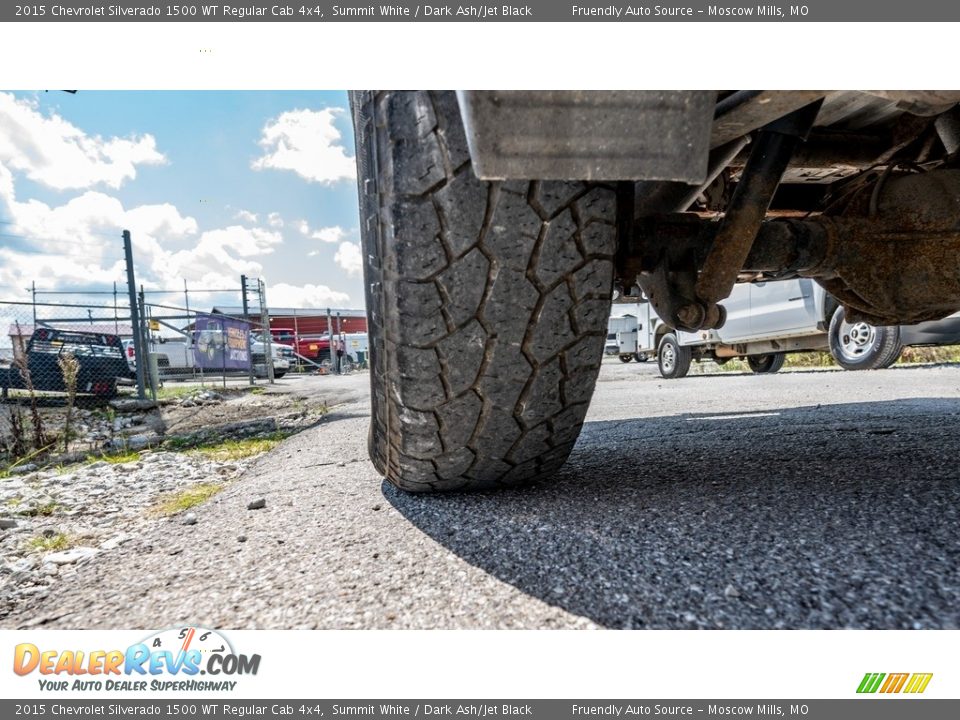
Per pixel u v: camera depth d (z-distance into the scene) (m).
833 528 1.07
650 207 1.51
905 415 2.44
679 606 0.84
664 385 6.00
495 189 1.00
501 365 1.14
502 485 1.52
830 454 1.70
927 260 1.46
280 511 1.57
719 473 1.56
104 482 2.46
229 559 1.21
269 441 3.48
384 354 1.16
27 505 2.10
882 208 1.49
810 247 1.45
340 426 3.69
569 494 1.44
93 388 6.23
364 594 0.98
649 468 1.70
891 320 1.64
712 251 1.27
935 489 1.25
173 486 2.33
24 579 1.24
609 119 0.75
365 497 1.60
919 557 0.92
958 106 1.34
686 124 0.75
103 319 7.36
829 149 1.56
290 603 0.97
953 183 1.42
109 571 1.22
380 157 1.02
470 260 1.04
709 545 1.03
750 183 1.19
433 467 1.34
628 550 1.04
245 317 11.64
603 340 1.16
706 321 1.36
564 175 0.77
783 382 5.21
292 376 16.00
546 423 1.26
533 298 1.08
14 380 5.91
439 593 0.96
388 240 1.04
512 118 0.74
